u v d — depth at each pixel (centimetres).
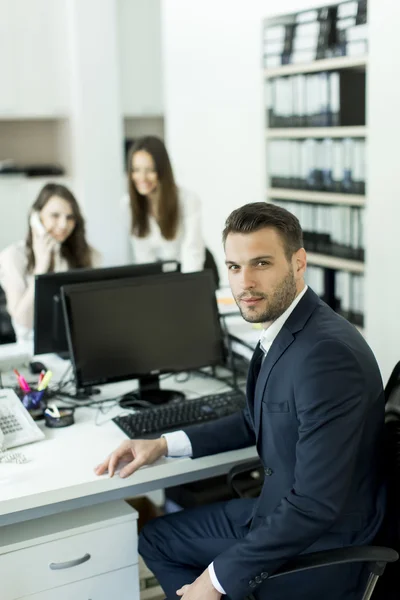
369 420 177
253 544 168
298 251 183
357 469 177
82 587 201
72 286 231
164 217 360
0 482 191
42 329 261
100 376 234
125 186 570
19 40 530
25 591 194
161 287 243
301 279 187
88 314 233
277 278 180
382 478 184
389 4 306
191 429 210
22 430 216
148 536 213
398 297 324
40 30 535
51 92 546
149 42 584
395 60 307
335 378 170
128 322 238
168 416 225
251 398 201
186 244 367
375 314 340
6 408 222
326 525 166
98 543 201
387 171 321
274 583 180
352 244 381
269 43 413
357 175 371
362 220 372
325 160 391
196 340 248
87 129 548
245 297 181
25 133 589
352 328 183
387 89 314
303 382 173
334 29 367
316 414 169
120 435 219
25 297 306
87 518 202
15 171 551
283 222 180
